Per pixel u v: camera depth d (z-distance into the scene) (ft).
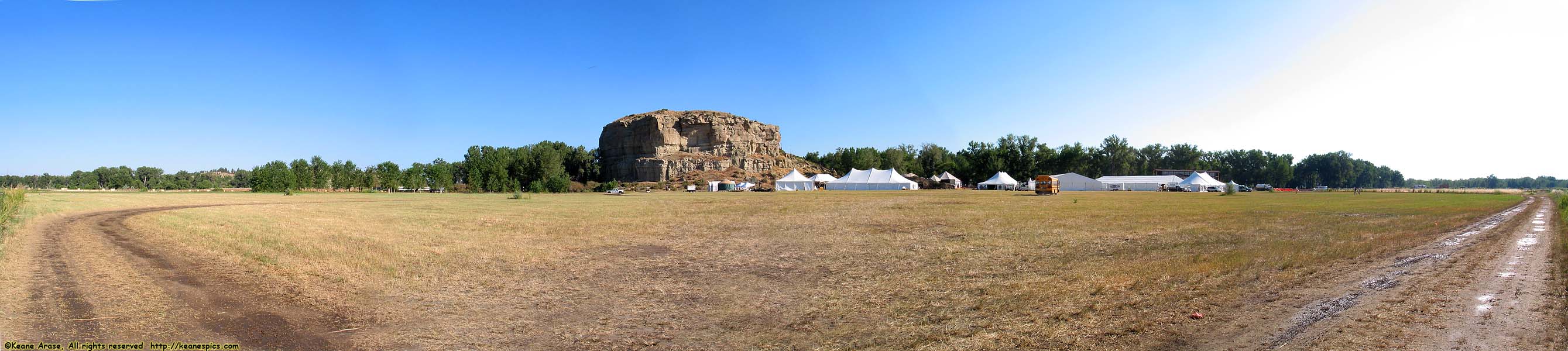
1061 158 394.32
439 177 293.23
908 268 37.19
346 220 75.05
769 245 50.24
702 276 35.42
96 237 49.85
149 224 63.62
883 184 292.81
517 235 57.77
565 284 32.40
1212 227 61.36
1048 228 61.62
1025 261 39.17
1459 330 20.40
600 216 85.15
